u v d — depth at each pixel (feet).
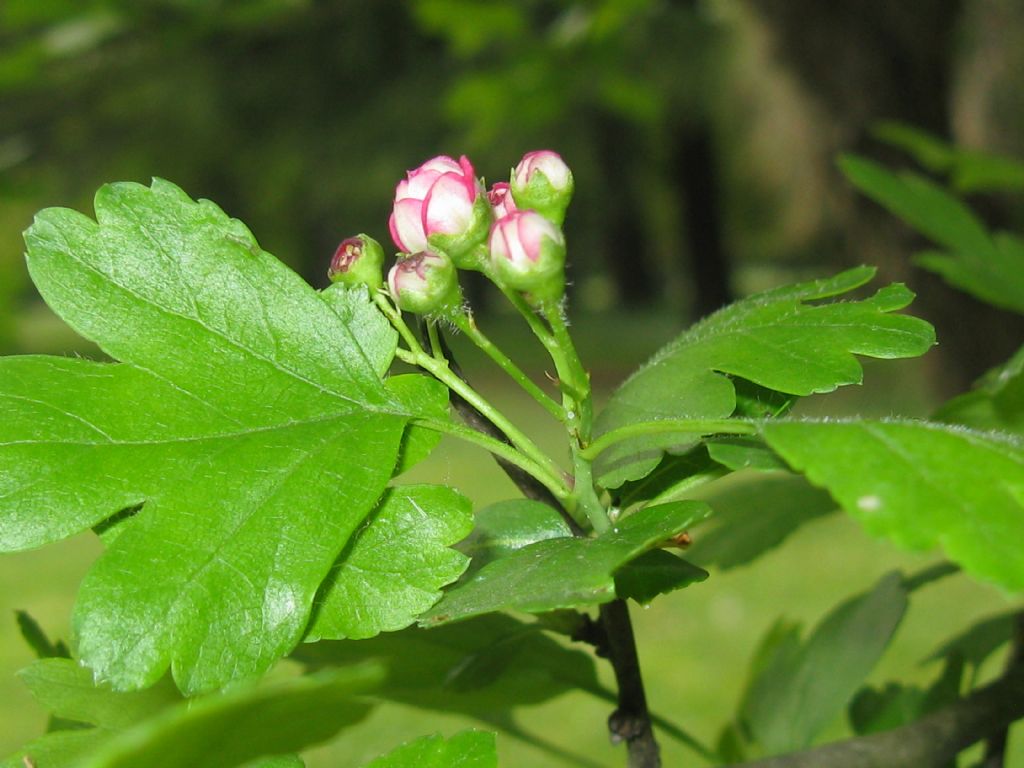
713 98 3.54
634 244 9.40
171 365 0.41
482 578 0.39
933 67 1.69
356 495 0.39
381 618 0.39
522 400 4.64
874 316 0.46
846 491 0.34
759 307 0.49
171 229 0.42
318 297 0.42
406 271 0.42
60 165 3.07
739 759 0.67
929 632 1.95
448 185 0.43
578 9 1.70
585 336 7.34
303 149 4.32
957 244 0.78
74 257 0.41
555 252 0.41
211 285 0.42
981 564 0.32
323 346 0.42
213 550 0.37
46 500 0.37
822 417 0.39
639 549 0.37
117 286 0.41
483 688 0.53
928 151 1.07
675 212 7.66
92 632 0.35
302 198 6.55
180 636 0.36
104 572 0.36
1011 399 0.56
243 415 0.40
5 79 1.64
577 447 0.42
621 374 5.59
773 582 2.36
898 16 1.66
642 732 0.46
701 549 0.66
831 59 1.69
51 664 0.42
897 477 0.34
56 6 1.58
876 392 3.78
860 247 1.72
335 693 0.30
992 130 1.94
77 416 0.39
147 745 0.28
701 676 1.90
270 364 0.42
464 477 3.03
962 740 0.50
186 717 0.28
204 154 4.18
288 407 0.41
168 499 0.38
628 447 0.45
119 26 1.63
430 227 0.43
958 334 1.60
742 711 0.67
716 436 0.44
